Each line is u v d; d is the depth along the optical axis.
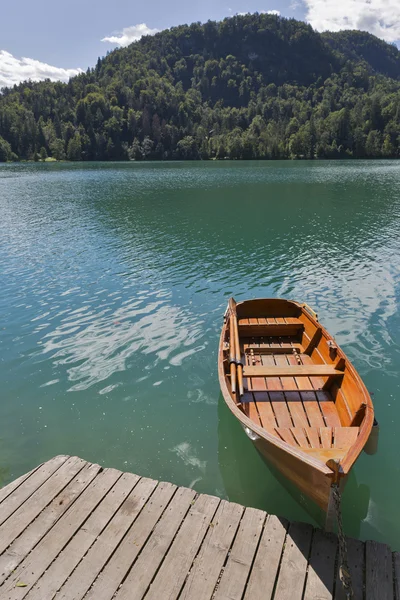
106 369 11.60
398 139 146.75
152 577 5.51
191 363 11.81
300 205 39.25
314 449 6.30
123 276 19.39
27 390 10.71
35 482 7.02
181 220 32.75
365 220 31.98
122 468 8.19
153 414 9.77
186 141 160.75
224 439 8.96
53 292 17.45
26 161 155.88
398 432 9.01
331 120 161.62
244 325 11.66
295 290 17.44
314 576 5.55
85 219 33.97
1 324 14.49
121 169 103.81
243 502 7.35
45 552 5.82
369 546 5.98
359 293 16.91
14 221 33.44
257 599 5.25
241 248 24.16
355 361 11.74
